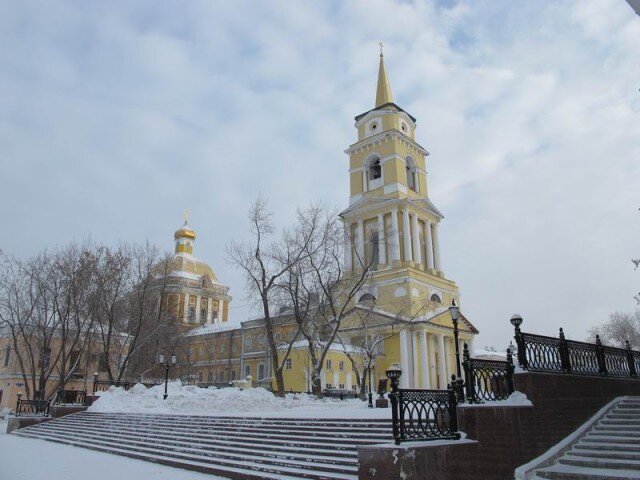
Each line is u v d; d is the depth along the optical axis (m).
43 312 39.66
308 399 30.20
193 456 14.36
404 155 56.84
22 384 44.97
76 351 46.41
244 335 61.50
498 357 57.81
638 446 10.27
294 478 10.92
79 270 39.78
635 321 75.31
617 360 15.32
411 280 49.66
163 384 31.27
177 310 66.56
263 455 13.19
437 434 9.85
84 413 25.70
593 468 9.75
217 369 63.34
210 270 81.50
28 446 19.56
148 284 45.53
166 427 19.25
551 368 12.05
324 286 36.25
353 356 46.81
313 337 37.56
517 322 11.52
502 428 9.92
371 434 12.77
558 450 10.65
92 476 12.01
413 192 56.53
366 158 57.91
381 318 47.72
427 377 46.03
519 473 9.73
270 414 19.44
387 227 53.78
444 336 51.31
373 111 58.12
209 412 23.42
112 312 41.44
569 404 11.82
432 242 56.94
